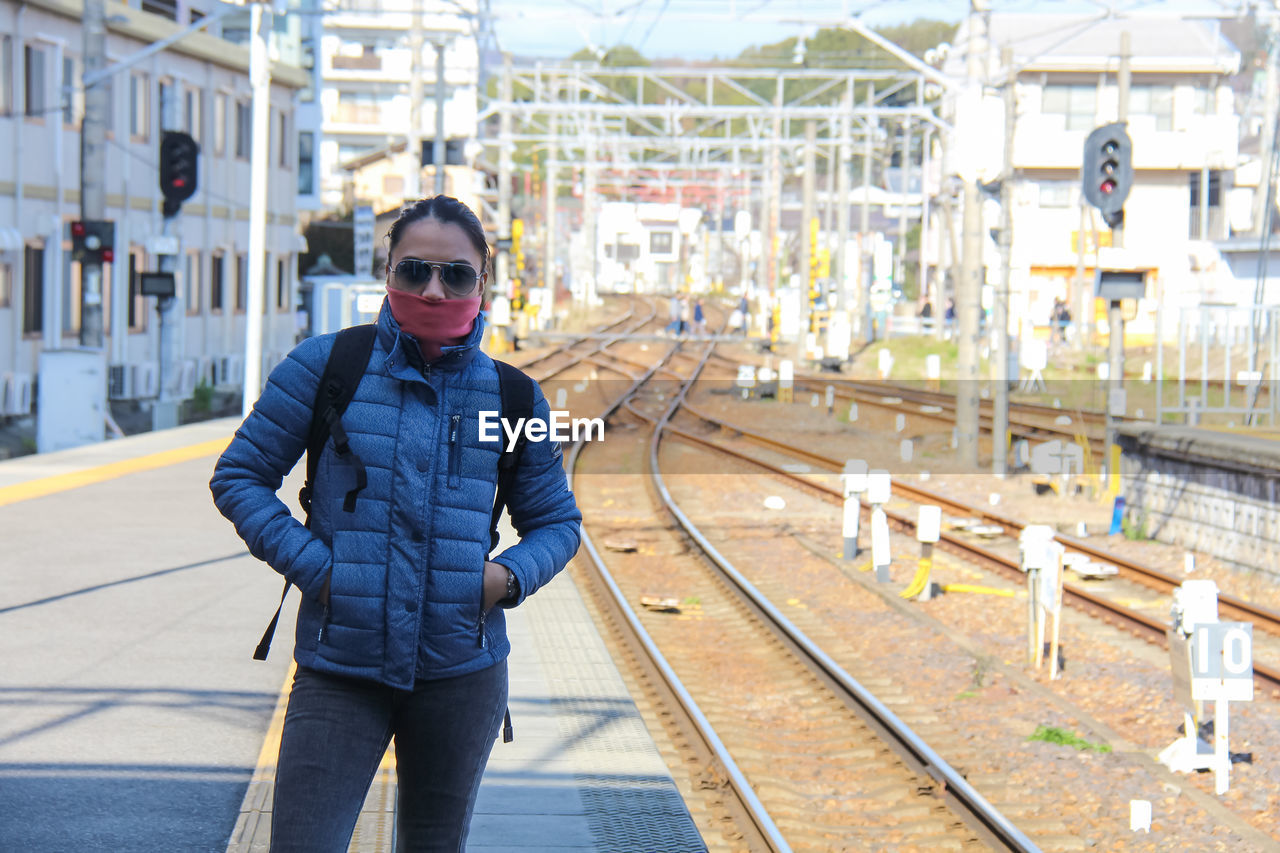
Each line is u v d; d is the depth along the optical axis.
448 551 3.16
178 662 8.09
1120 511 16.61
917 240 84.12
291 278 41.28
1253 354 22.23
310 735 3.12
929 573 12.84
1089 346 44.09
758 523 17.33
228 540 12.39
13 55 25.77
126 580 10.48
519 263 49.12
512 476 3.35
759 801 6.86
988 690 9.55
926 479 21.00
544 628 10.18
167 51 31.83
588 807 6.02
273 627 3.39
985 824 6.84
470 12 23.95
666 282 123.62
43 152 27.02
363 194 69.75
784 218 104.88
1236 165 52.84
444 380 3.21
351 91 84.81
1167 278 53.97
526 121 45.81
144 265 31.06
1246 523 13.92
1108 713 9.05
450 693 3.21
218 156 35.03
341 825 3.11
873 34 22.92
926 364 42.09
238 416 26.72
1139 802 6.93
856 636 11.38
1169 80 53.78
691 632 11.47
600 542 15.66
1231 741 8.39
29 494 14.91
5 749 6.35
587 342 56.06
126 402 28.17
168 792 5.83
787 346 54.31
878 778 7.79
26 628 8.83
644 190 116.06
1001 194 24.41
